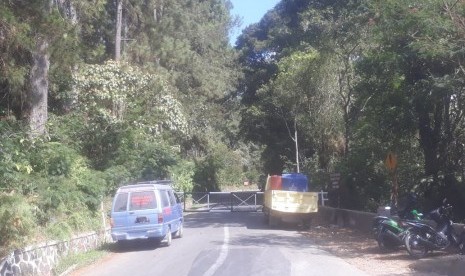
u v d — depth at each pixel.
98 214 22.22
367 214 24.02
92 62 33.31
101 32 37.34
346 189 29.22
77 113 27.86
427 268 14.59
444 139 24.62
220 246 19.58
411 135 25.67
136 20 39.72
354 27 29.02
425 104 22.39
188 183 46.84
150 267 16.03
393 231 17.39
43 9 19.88
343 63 31.84
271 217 26.30
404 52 20.91
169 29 44.03
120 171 26.45
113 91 29.56
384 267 15.15
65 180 19.56
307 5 38.91
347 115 31.62
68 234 17.78
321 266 15.34
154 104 33.34
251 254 17.36
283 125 45.38
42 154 19.58
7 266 13.37
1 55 19.36
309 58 35.44
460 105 22.44
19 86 20.56
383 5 20.41
